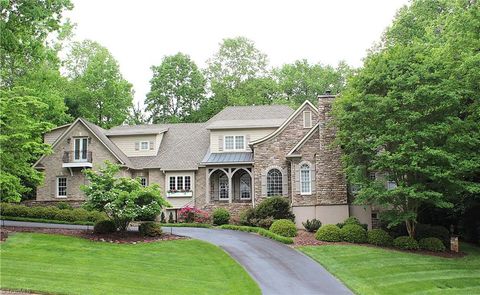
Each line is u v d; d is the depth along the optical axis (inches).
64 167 1581.0
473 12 935.0
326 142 1245.7
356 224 1093.1
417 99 956.6
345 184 1223.5
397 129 965.8
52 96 1545.3
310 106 1444.4
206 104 2356.1
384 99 959.6
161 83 2329.0
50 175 1595.7
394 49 1042.1
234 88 2337.6
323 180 1235.9
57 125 1857.8
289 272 805.2
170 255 887.7
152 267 784.9
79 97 2032.5
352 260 888.9
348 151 1123.3
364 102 1008.9
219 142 1605.6
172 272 761.0
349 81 1068.5
